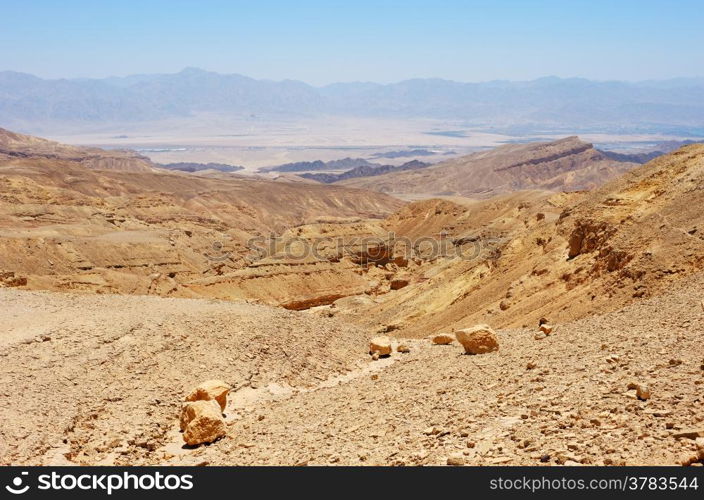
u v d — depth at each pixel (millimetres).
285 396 26891
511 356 24594
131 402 24266
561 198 113312
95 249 119750
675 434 12688
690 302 26141
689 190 44312
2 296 34406
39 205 149125
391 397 22047
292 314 36000
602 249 45906
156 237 134875
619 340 22766
